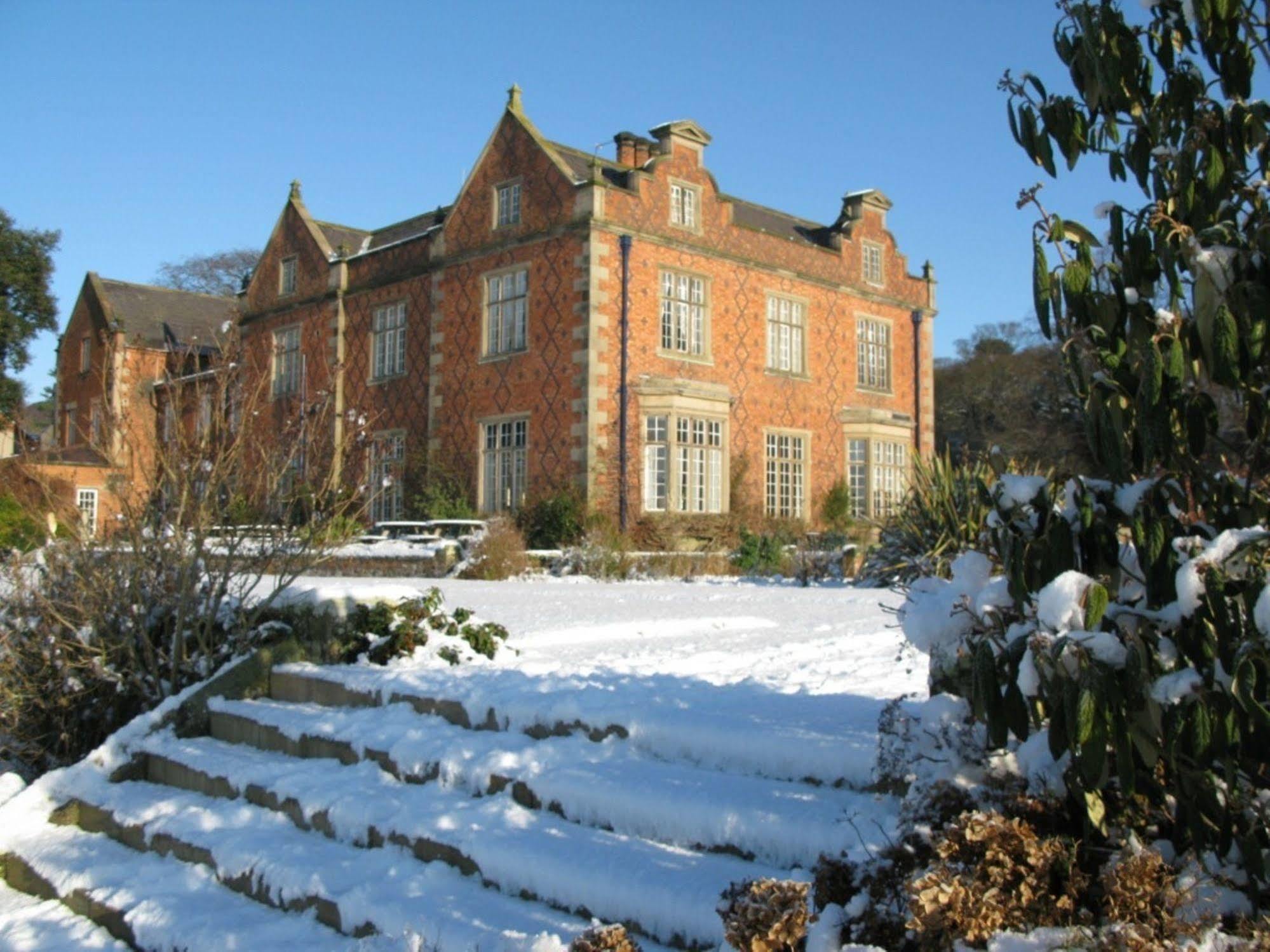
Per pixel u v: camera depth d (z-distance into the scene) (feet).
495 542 61.41
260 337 101.86
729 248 81.76
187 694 22.62
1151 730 8.64
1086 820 10.06
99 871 17.22
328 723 19.51
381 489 31.40
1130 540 10.07
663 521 72.95
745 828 12.63
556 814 14.82
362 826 15.84
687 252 78.89
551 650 25.36
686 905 11.55
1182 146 9.86
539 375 75.92
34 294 113.50
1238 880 9.59
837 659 22.84
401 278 87.66
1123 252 9.78
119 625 25.09
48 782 20.90
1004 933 8.66
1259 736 8.87
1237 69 9.61
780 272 85.56
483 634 24.00
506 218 79.36
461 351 81.76
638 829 13.75
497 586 50.57
